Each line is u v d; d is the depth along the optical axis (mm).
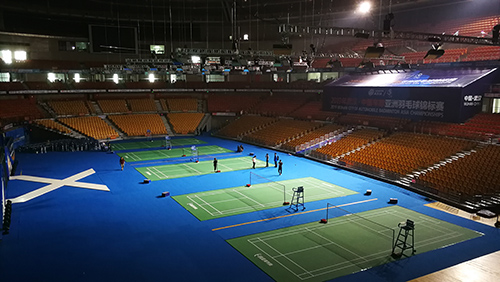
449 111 35031
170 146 46000
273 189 27641
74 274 14984
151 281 14422
